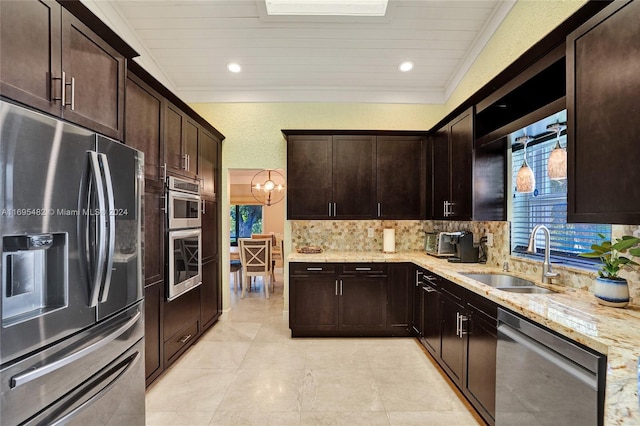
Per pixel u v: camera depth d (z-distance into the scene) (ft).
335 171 11.92
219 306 12.80
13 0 3.71
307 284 11.00
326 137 11.93
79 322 4.27
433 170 11.39
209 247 11.57
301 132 11.85
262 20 8.90
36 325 3.69
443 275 8.09
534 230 6.70
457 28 9.25
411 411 6.77
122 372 5.01
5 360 3.36
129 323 5.20
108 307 4.83
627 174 3.78
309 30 9.32
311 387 7.72
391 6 8.34
